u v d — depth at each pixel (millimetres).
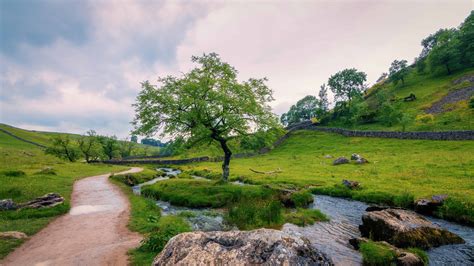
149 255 10492
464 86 89500
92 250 11250
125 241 12461
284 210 20359
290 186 28547
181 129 29219
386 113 83688
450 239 13250
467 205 17984
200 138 29609
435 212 18750
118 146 108250
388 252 10930
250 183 35469
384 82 148625
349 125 100250
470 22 114000
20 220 15758
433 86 104500
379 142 65125
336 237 14531
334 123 111062
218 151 35469
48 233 13820
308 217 17969
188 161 86812
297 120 164125
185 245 7043
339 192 26906
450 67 115125
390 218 14312
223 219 17750
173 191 26688
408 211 15539
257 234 7047
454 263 11195
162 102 28438
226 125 29000
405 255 10500
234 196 24109
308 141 88375
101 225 15328
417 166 35656
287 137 102688
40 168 47875
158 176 49969
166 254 7012
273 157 70812
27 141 137375
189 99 26500
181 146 29406
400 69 128750
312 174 38250
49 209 18203
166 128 28703
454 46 111312
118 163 92375
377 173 34594
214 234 7406
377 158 46781
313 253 6523
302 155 66062
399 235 12828
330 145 74688
